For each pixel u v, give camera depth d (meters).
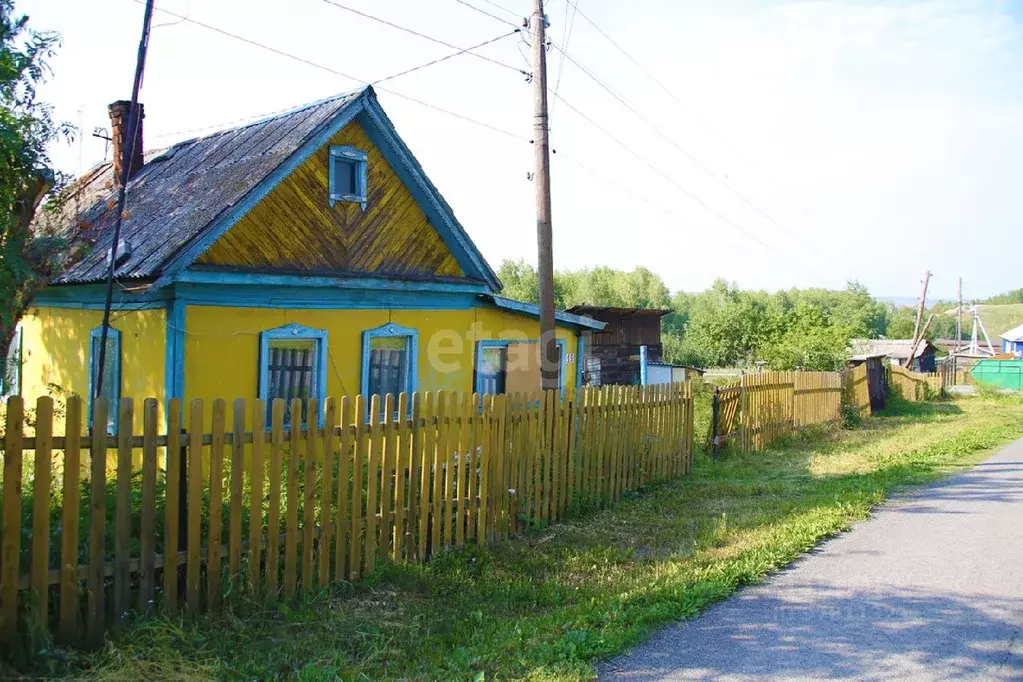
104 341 7.64
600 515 9.45
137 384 9.75
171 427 5.34
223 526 6.25
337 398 10.98
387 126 11.26
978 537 8.19
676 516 9.41
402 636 5.45
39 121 6.38
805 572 6.93
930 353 52.19
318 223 10.73
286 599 5.95
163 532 5.69
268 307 10.12
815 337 25.69
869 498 9.98
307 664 4.90
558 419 9.08
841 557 7.42
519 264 74.25
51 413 4.82
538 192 11.21
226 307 9.66
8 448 4.67
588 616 5.64
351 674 4.77
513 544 8.08
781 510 9.59
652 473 11.28
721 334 46.97
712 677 4.75
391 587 6.55
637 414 10.81
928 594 6.30
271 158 10.26
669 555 7.73
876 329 89.88
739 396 14.84
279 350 10.38
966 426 20.42
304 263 10.55
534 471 8.72
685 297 94.31
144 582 5.23
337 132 10.89
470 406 7.74
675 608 5.82
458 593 6.46
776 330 29.73
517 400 8.41
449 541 7.52
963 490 10.90
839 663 4.96
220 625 5.40
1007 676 4.78
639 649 5.17
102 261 10.01
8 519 4.66
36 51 6.26
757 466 13.23
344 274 10.81
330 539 6.32
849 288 89.88
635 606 5.85
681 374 25.64
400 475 6.94
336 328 10.95
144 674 4.55
